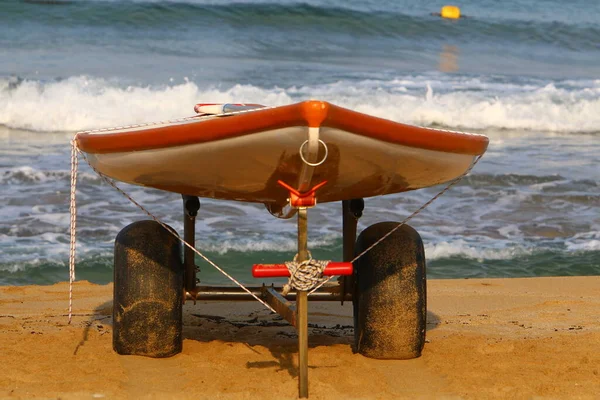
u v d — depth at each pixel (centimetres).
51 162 2327
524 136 3188
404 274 937
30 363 903
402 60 4872
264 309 1239
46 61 4003
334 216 1923
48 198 1958
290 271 798
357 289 963
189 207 947
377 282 935
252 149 767
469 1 6656
